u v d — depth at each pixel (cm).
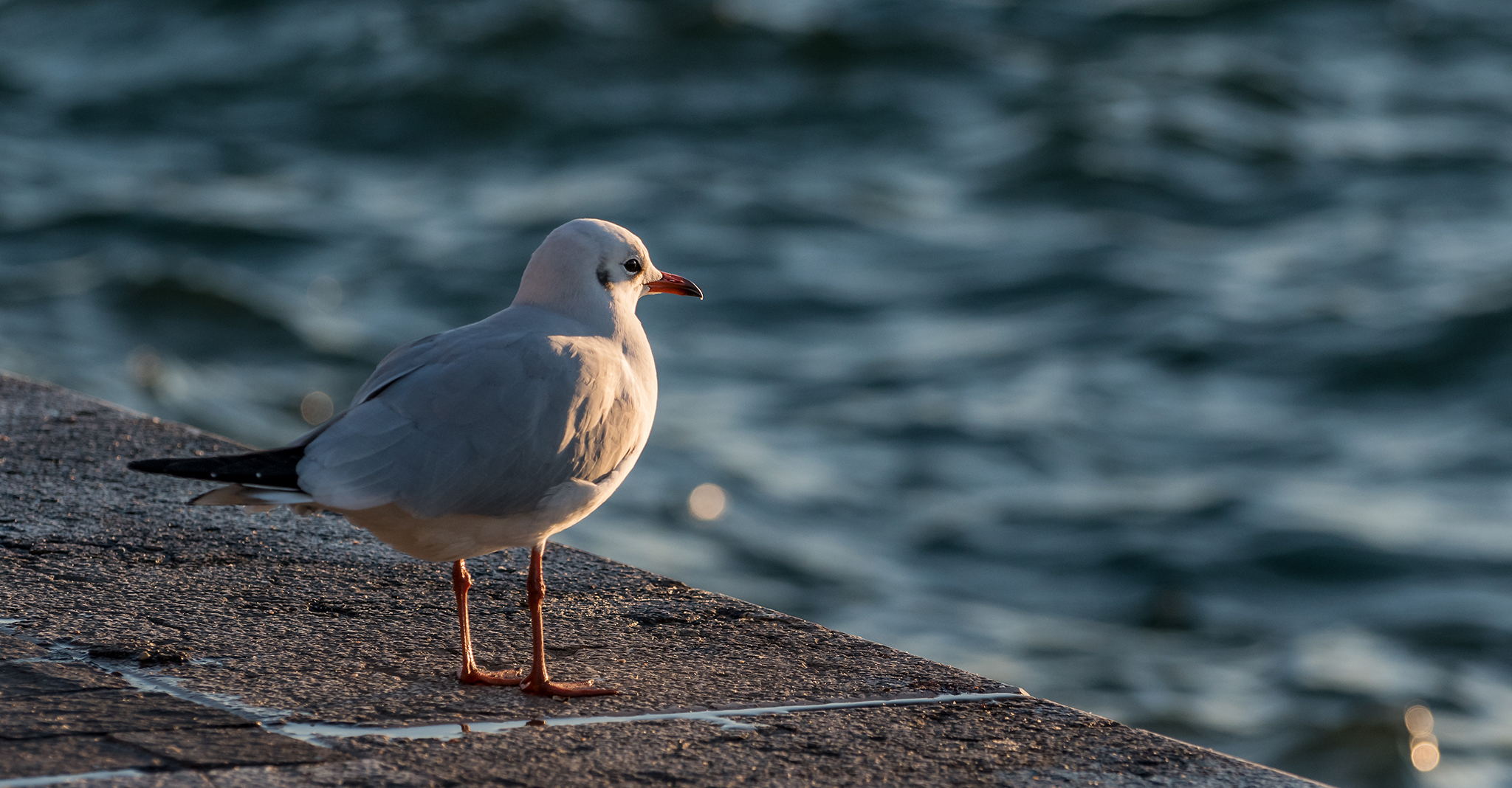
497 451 454
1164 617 1420
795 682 496
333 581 573
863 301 2453
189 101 3669
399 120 3519
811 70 3972
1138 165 3253
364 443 443
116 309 2167
